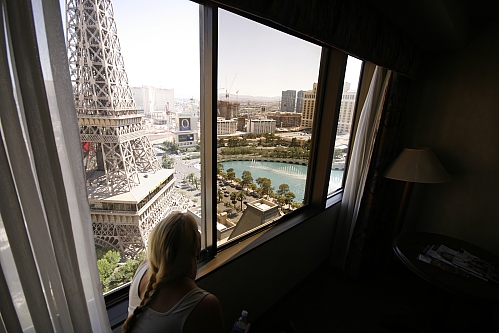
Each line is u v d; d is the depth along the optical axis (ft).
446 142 6.84
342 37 3.40
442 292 5.06
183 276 2.13
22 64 1.42
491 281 4.23
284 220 5.77
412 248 5.28
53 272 1.77
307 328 5.37
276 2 2.41
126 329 2.11
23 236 1.56
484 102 6.17
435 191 7.16
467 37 5.94
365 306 6.06
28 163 1.57
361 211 6.68
